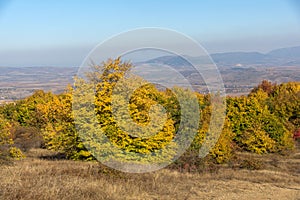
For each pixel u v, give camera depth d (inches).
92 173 439.8
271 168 732.0
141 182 408.8
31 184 322.0
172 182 441.7
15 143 924.0
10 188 289.3
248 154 978.1
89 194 310.2
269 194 432.1
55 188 303.3
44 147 970.7
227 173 587.5
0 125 643.5
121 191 349.4
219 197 392.5
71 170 453.4
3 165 530.6
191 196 383.2
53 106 639.1
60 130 621.3
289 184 516.1
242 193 426.9
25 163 578.2
